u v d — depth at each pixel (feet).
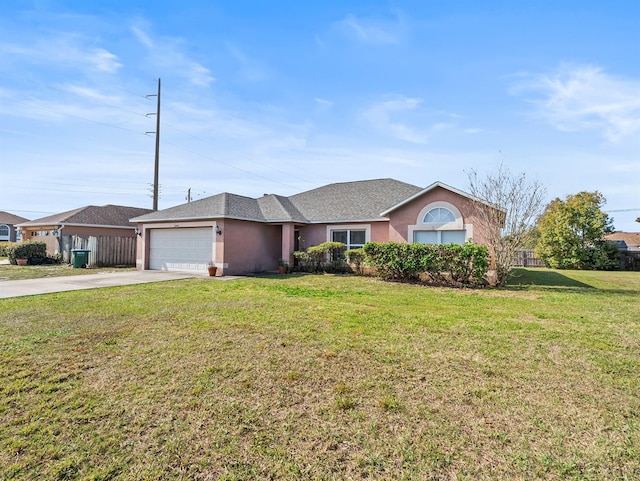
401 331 20.11
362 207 59.36
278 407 11.37
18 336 18.44
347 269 53.31
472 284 41.34
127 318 22.59
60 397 11.85
